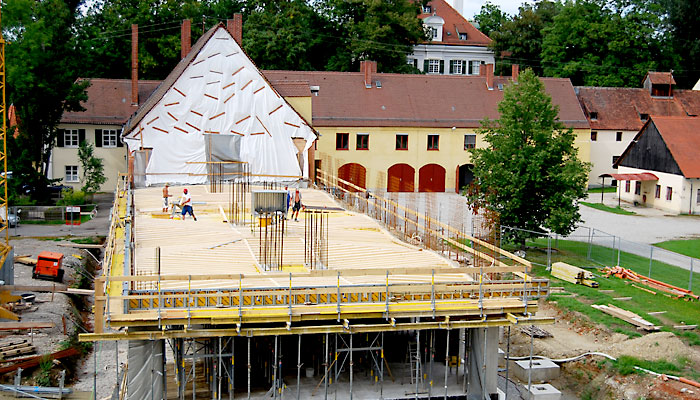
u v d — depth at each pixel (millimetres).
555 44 97438
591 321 37938
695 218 65438
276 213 33281
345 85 75375
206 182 49250
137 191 45594
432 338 27547
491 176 49156
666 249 52844
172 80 51188
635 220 64250
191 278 23062
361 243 33219
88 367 32906
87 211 61625
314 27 94062
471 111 75750
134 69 70125
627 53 94750
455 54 104688
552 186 48594
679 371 31922
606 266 47781
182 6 87875
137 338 22891
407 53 96062
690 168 67062
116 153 70250
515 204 48562
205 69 48438
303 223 37031
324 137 71625
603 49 95312
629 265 48031
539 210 49656
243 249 30875
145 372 23844
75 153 69438
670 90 85688
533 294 27172
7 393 28672
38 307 36688
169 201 41625
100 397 29609
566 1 99688
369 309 24500
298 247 31656
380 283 26656
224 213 38375
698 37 104312
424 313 24750
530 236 50594
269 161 50125
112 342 36312
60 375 30750
